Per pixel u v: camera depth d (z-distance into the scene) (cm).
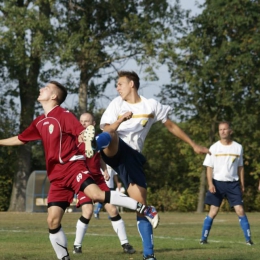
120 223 2319
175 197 9369
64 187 1748
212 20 8694
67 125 1741
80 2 8638
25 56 7912
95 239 2936
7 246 2520
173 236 3228
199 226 4234
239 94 8788
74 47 8075
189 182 10419
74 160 1736
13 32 7800
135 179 1842
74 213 7150
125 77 1938
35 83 8369
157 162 10356
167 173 10462
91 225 4297
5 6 7800
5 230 3678
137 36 8531
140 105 1919
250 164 9369
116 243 2717
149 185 10462
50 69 8412
